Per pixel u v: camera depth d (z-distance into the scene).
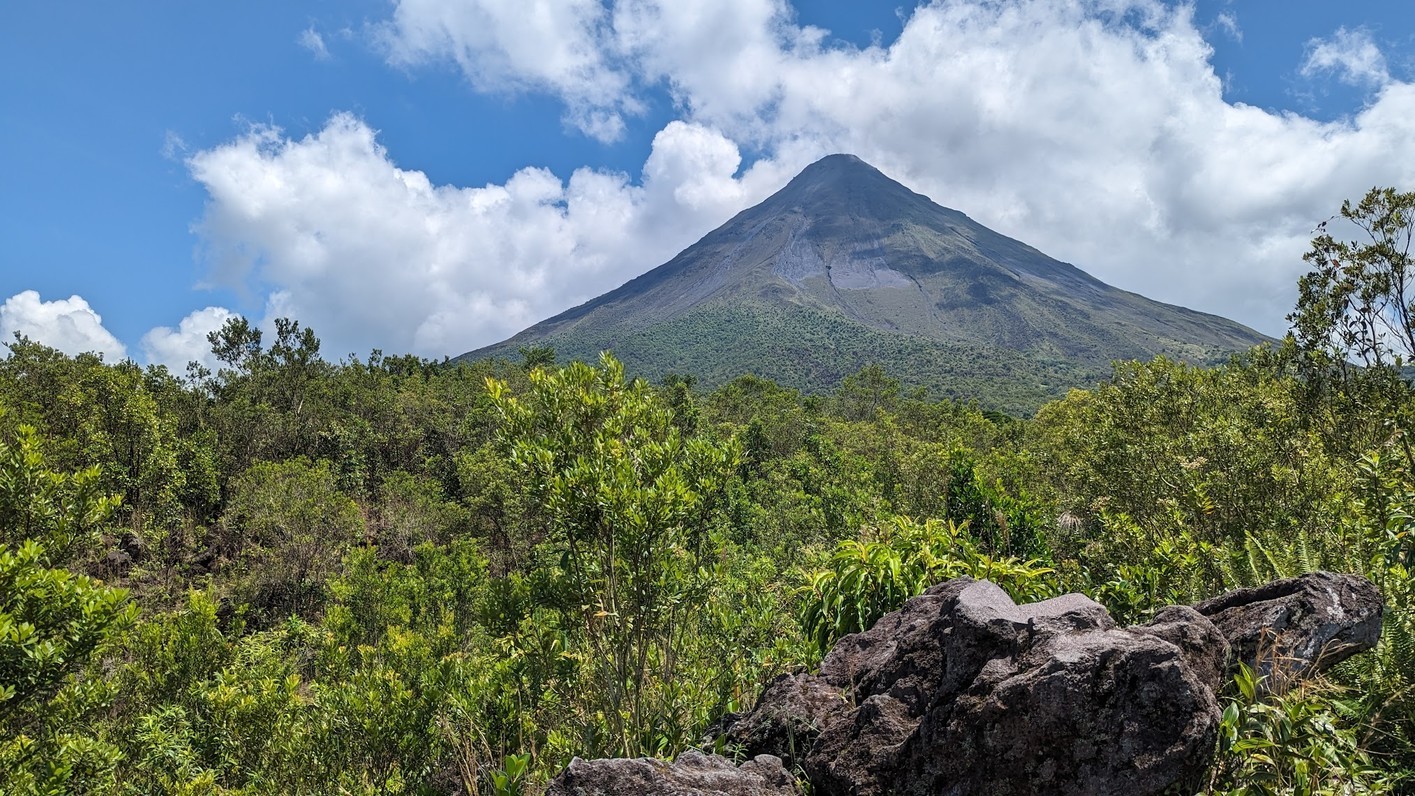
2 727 6.63
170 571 22.25
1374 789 2.85
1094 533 11.58
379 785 7.66
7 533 7.47
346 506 25.00
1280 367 9.41
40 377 25.61
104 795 7.68
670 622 5.84
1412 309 8.18
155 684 11.15
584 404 5.65
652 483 5.40
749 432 37.47
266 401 37.09
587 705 6.01
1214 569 6.09
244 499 24.22
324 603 22.52
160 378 32.28
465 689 7.88
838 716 3.92
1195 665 3.25
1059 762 2.90
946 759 3.19
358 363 48.44
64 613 6.03
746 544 18.09
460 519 27.16
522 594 6.20
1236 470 8.60
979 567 5.55
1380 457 5.79
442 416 40.34
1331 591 3.60
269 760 8.90
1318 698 3.23
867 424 44.81
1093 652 2.96
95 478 7.99
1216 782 3.02
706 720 5.34
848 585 5.64
